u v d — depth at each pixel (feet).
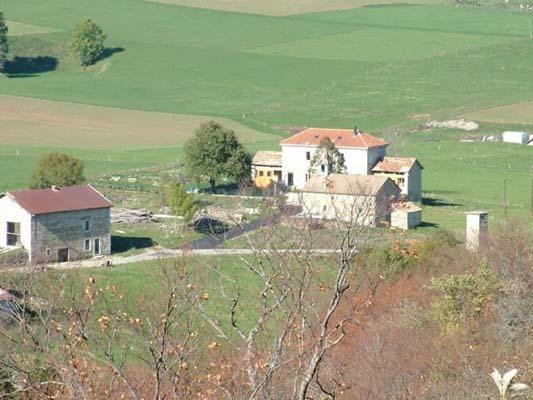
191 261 172.55
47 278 121.60
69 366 98.22
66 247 374.84
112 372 101.86
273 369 94.79
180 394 96.22
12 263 315.78
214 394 99.55
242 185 448.65
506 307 226.99
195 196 462.19
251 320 153.89
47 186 459.32
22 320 103.19
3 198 373.40
